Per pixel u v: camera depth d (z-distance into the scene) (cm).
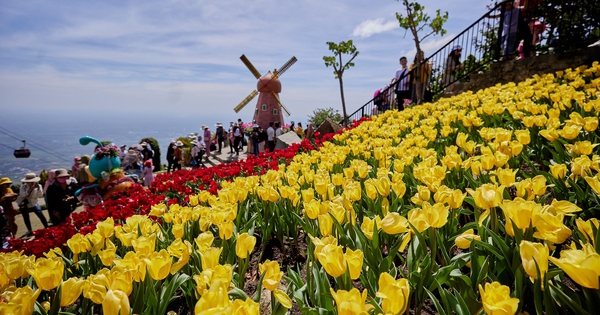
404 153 368
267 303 219
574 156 263
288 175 342
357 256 138
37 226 1180
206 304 109
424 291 157
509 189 278
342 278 149
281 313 151
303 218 271
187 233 269
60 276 166
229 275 145
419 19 1221
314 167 505
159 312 168
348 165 480
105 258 205
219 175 666
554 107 473
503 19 1026
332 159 437
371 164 445
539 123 356
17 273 193
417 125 692
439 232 197
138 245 191
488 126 530
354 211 246
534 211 142
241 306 106
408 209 254
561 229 134
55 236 333
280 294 136
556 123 332
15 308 135
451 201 188
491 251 156
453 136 502
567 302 118
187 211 267
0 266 195
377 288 162
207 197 336
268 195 276
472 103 636
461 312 132
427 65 1176
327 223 189
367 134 686
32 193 1021
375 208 248
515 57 1048
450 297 138
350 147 538
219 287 114
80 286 160
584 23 916
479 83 1077
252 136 1875
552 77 734
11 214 951
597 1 880
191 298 206
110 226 246
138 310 161
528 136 298
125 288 147
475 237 162
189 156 2331
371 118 1010
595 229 139
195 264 213
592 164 214
